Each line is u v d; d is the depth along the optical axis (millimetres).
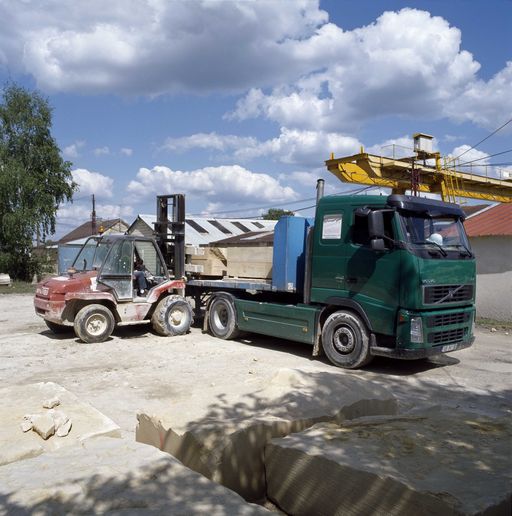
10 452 3830
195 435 3758
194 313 13336
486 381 8516
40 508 2824
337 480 3225
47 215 34062
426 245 8773
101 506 2848
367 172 19531
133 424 6012
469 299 9477
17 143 33906
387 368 9359
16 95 34312
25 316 16859
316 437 3723
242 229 37156
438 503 2697
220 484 3398
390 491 2932
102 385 7789
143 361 9477
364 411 4766
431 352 8602
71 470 3299
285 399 4531
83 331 11133
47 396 5039
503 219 16094
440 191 22484
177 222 13008
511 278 14742
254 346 11266
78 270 12461
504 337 12906
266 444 3820
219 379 8117
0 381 8039
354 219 9234
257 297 11750
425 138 20469
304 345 11547
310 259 10016
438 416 4246
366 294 8961
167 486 3086
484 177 23953
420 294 8430
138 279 12211
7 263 32844
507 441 3596
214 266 12578
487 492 2779
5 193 32438
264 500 3834
